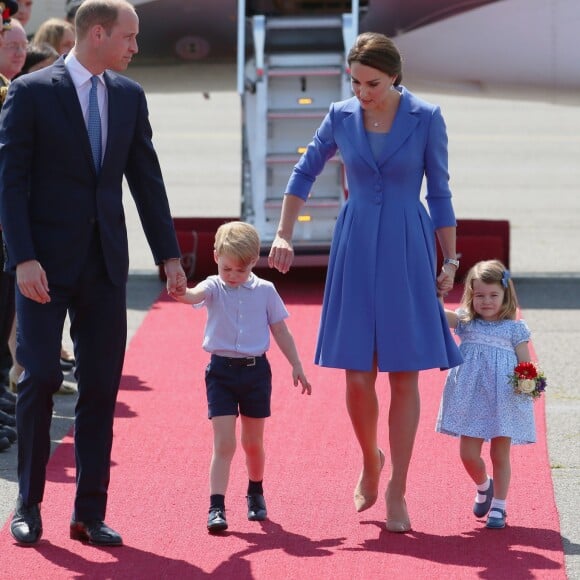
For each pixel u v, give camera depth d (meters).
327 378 28.00
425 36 45.88
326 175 39.28
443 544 18.11
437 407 25.61
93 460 18.12
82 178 17.56
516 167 76.25
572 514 19.58
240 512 19.53
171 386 27.41
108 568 17.06
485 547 17.97
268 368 19.30
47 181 17.53
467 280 19.39
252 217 39.56
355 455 22.53
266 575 16.81
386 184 18.70
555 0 44.69
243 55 39.41
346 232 18.91
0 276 23.95
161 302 36.56
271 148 39.97
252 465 19.28
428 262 18.77
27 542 17.91
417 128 18.58
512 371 18.80
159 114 102.81
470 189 67.25
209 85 49.50
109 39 17.31
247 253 18.64
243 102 40.09
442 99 115.31
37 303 17.56
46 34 29.45
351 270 18.73
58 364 17.73
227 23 46.25
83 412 18.22
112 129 17.64
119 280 18.00
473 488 20.69
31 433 17.73
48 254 17.58
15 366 26.23
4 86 22.83
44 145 17.38
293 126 39.94
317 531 18.69
